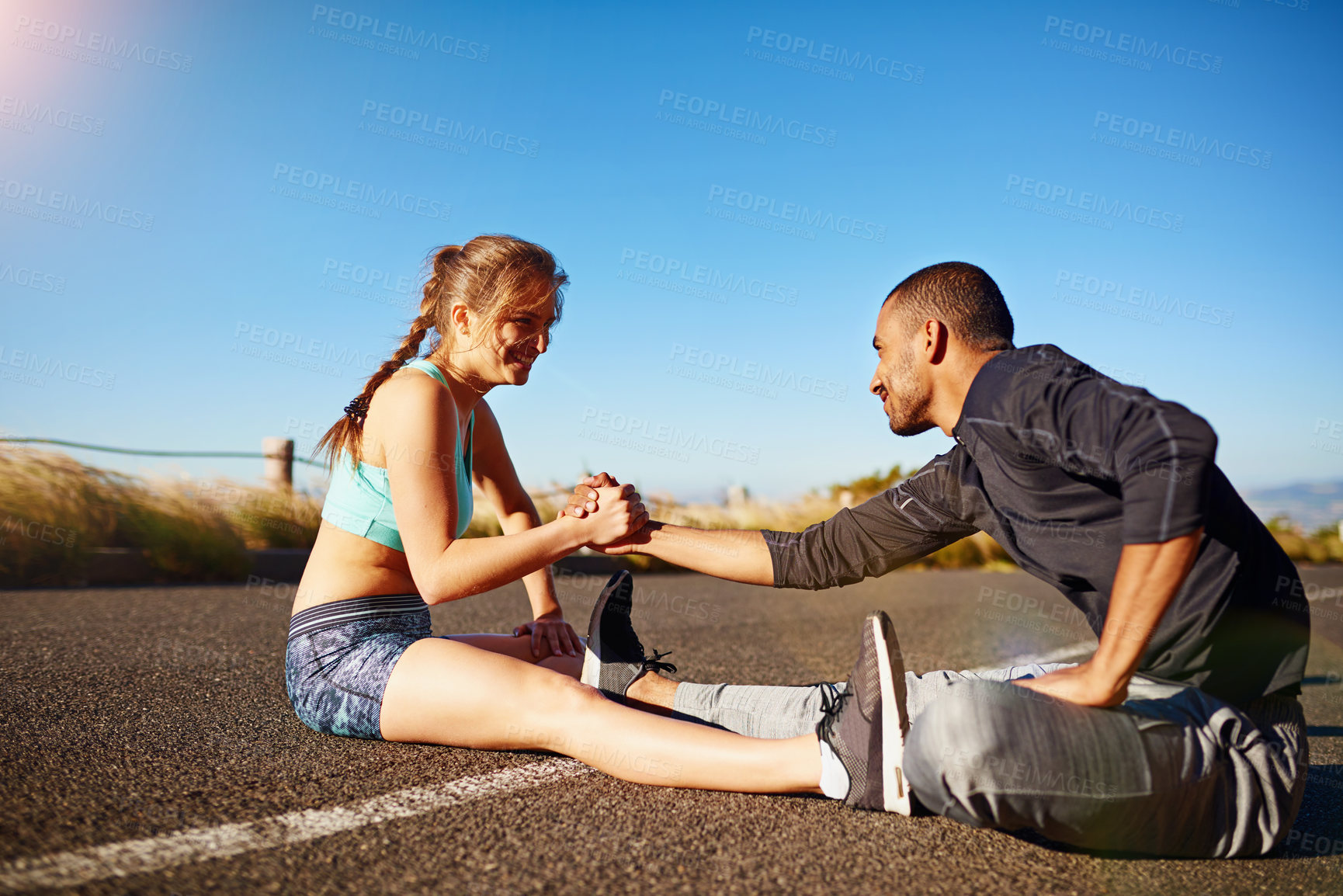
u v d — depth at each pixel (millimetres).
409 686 1872
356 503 1996
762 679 3168
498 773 1840
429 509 1871
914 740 1444
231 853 1360
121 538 6250
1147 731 1391
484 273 2035
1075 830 1407
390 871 1321
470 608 5000
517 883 1300
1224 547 1479
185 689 2576
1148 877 1452
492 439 2346
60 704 2303
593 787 1772
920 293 1721
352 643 1975
